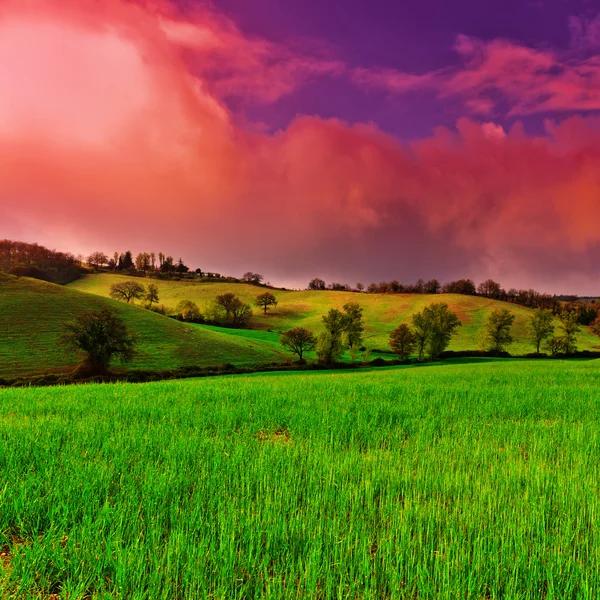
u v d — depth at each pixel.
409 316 147.12
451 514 6.44
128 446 10.16
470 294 181.25
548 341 100.19
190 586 4.63
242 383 28.94
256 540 5.61
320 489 7.54
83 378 57.50
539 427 12.98
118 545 5.27
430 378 32.47
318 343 77.81
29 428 12.41
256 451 10.00
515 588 4.71
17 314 76.81
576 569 4.93
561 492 7.09
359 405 16.98
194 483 7.80
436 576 4.85
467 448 10.30
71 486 7.32
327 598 4.54
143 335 81.38
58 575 4.96
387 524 6.17
